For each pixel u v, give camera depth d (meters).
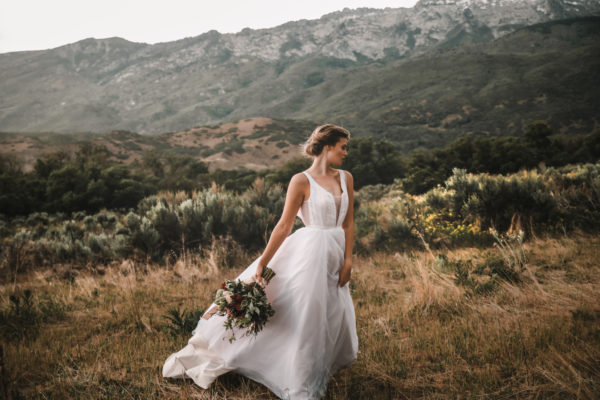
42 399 2.66
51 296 5.57
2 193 22.16
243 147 147.12
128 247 7.48
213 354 2.80
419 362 3.04
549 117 159.00
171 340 3.68
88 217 13.36
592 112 156.25
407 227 8.45
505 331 3.37
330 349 2.59
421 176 19.06
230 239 7.81
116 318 4.47
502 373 2.72
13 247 7.75
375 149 37.41
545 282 4.81
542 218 7.83
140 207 11.58
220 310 2.50
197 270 6.56
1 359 2.67
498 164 20.44
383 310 4.44
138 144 138.88
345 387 2.64
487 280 5.15
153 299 5.31
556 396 2.36
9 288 6.02
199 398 2.58
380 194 21.98
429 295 4.41
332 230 2.62
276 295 2.61
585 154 29.25
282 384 2.49
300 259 2.55
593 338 3.05
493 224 7.99
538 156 25.81
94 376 2.95
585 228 7.51
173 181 27.59
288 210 2.58
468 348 3.15
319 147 2.65
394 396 2.58
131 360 3.25
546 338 3.12
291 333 2.51
